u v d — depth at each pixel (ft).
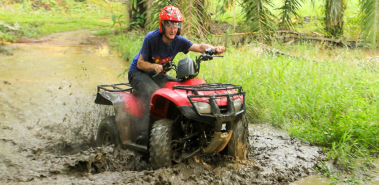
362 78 21.36
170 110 12.87
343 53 28.96
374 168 13.41
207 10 35.06
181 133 12.66
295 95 19.20
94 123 18.43
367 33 29.43
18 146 15.28
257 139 16.24
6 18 63.77
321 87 19.56
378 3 28.40
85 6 92.79
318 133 15.87
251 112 19.24
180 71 13.01
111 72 28.86
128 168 12.93
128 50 34.58
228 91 12.75
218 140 11.58
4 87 23.40
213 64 24.03
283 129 17.51
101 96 15.67
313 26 41.91
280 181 12.23
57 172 12.48
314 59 27.55
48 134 16.96
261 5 31.65
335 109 17.19
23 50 37.29
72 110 20.21
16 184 11.57
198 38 31.58
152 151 11.84
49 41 44.11
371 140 15.01
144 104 13.79
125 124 13.79
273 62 25.07
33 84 24.61
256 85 20.59
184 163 12.40
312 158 14.06
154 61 13.73
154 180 11.35
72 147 15.89
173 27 12.70
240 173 12.19
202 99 11.71
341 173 13.01
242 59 25.16
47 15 80.23
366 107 17.13
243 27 32.76
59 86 24.49
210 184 11.55
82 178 12.00
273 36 33.14
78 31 54.44
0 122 17.93
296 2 34.65
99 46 41.24
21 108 19.98
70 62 32.12
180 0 29.99
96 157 12.60
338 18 37.11
